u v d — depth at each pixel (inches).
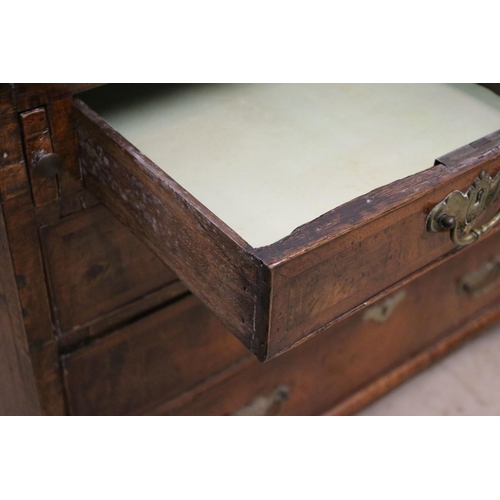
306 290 26.6
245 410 47.6
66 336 39.2
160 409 44.5
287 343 27.5
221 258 26.9
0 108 31.2
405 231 28.7
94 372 41.1
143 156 29.6
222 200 32.8
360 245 27.3
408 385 55.2
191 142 36.2
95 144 32.4
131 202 31.6
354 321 47.6
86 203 35.9
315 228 26.1
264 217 32.1
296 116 38.5
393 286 30.3
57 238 36.1
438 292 51.5
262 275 25.0
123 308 40.1
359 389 52.3
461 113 39.1
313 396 49.9
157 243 31.0
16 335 39.0
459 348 58.2
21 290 36.5
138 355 42.0
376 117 38.6
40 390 40.1
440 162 29.3
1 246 35.5
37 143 32.9
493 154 29.8
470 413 53.4
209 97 39.6
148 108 38.5
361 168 35.1
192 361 44.2
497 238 52.0
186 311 42.2
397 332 51.4
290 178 34.2
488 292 55.8
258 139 36.6
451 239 30.9
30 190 34.0
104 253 37.9
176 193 27.9
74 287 38.0
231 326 28.2
